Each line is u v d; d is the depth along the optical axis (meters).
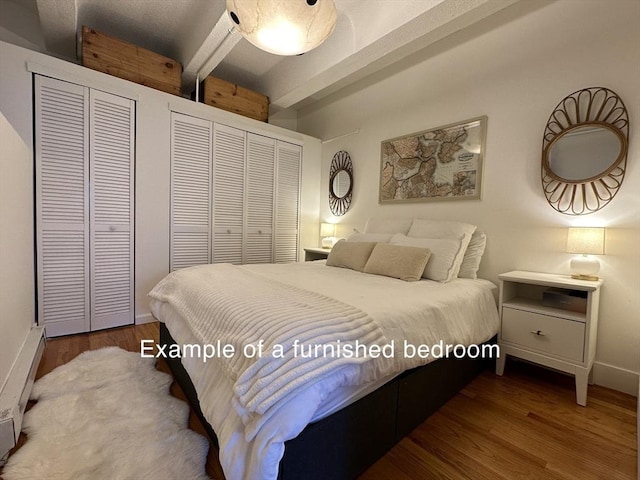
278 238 3.71
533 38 2.14
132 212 2.64
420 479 1.14
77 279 2.41
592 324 1.70
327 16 1.53
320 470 0.99
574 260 1.89
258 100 3.43
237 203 3.33
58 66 2.25
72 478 1.05
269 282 1.63
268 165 3.57
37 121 2.19
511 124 2.27
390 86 3.13
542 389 1.83
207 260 3.13
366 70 3.18
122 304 2.64
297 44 1.64
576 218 1.99
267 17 1.47
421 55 2.82
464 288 1.91
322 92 3.81
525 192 2.21
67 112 2.30
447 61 2.63
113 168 2.53
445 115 2.67
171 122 2.83
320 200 4.11
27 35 2.61
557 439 1.38
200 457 1.17
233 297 1.30
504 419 1.52
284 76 3.18
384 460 1.23
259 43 1.66
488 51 2.37
